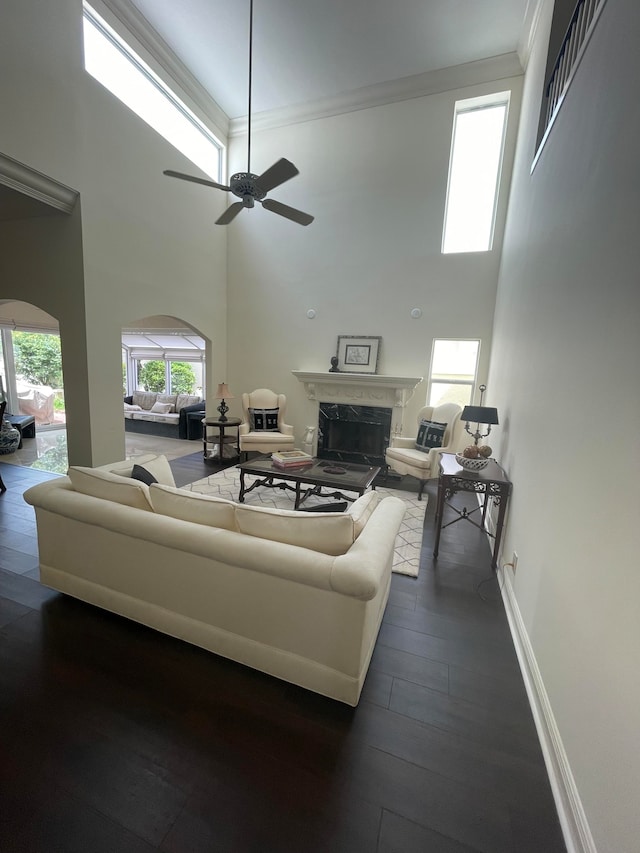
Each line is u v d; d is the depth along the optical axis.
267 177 2.87
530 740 1.51
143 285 4.57
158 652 1.87
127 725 1.50
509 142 4.51
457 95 4.68
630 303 1.19
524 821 1.23
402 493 4.49
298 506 3.68
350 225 5.38
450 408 4.59
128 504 2.06
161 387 9.23
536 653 1.74
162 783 1.30
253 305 6.07
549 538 1.76
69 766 1.34
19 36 3.09
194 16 4.01
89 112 3.75
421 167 4.96
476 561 2.91
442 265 5.00
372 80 4.79
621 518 1.12
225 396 5.42
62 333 3.98
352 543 1.69
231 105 5.38
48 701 1.59
